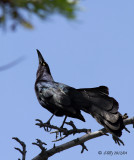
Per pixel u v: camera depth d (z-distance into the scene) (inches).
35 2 127.6
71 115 498.0
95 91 462.0
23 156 357.4
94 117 422.9
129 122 391.9
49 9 127.2
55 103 506.9
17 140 360.8
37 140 374.9
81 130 383.2
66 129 409.7
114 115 407.5
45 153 371.2
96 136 374.6
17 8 125.6
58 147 376.2
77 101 471.2
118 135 377.7
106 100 437.4
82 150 378.3
